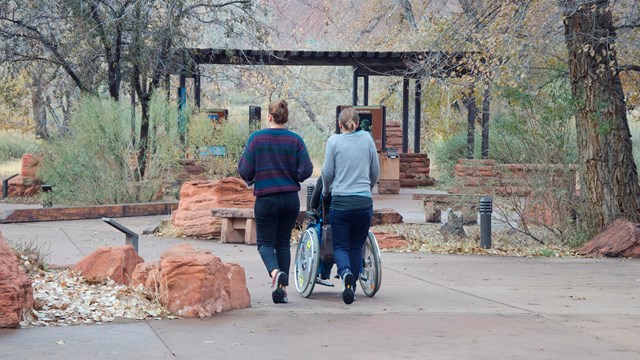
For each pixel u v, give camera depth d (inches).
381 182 1119.0
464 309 348.2
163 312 315.3
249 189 656.4
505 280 445.4
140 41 939.3
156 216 807.1
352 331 296.0
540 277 458.3
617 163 601.0
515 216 778.2
